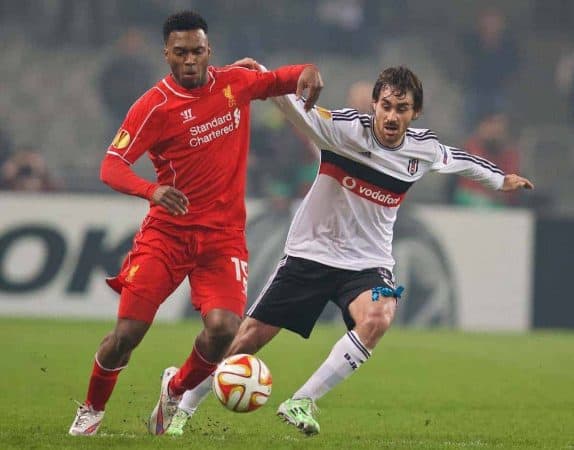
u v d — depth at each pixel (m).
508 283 65.44
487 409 32.66
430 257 64.44
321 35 89.88
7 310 60.97
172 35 23.41
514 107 87.62
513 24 94.56
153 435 25.12
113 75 80.25
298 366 42.50
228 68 24.48
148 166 78.50
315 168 68.62
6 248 61.09
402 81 24.97
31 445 22.94
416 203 69.75
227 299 23.97
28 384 35.38
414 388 37.28
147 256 23.95
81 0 89.50
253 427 27.61
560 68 89.94
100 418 25.08
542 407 33.31
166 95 23.69
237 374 22.77
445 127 88.69
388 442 25.06
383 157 25.75
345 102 89.25
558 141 82.25
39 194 61.66
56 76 87.81
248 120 24.80
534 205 72.62
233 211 24.45
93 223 61.88
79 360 42.12
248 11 90.88
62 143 84.81
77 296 61.50
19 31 89.50
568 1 94.38
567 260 66.12
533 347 53.62
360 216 26.11
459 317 64.69
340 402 33.44
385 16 94.25
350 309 25.41
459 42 93.25
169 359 42.91
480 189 71.19
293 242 26.50
